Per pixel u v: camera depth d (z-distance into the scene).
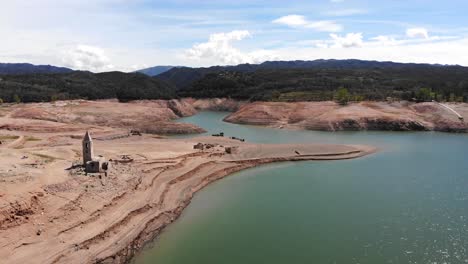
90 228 50.91
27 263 42.44
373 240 51.47
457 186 75.69
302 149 108.94
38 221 49.16
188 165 84.75
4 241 44.53
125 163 78.44
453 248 48.88
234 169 89.50
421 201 66.75
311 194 71.62
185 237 52.75
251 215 60.94
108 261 45.25
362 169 91.19
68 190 57.25
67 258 44.50
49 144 99.69
